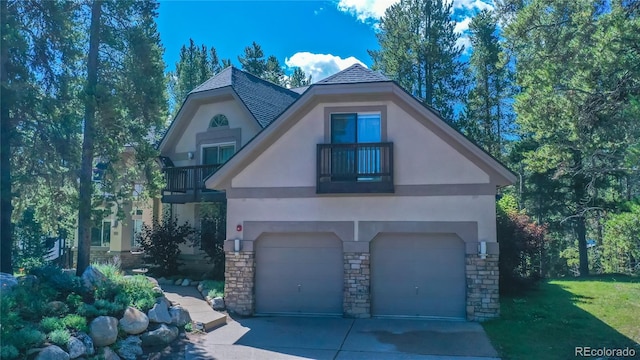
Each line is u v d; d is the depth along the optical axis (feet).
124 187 46.68
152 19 45.78
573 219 94.53
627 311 42.60
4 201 40.50
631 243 33.30
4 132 40.32
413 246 43.06
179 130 68.80
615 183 83.92
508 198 62.18
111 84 43.68
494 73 104.37
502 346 32.83
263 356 31.48
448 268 42.27
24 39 38.86
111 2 43.47
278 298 44.98
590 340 33.55
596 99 37.29
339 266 44.39
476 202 41.47
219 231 56.54
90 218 42.50
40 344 25.79
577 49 36.73
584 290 55.47
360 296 42.91
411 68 107.04
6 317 26.32
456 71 106.73
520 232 51.88
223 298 45.42
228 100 65.05
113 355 29.32
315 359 30.86
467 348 32.68
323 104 44.70
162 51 46.80
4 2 38.22
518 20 42.19
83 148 42.65
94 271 36.60
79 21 45.01
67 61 43.39
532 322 39.17
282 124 44.78
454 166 42.04
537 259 75.72
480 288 40.83
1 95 38.81
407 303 42.70
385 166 42.63
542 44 41.60
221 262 56.54
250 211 45.47
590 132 38.70
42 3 41.37
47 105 41.16
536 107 38.99
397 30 106.63
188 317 38.09
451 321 40.98
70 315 29.63
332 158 43.47
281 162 45.21
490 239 40.91
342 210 43.80
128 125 45.47
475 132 100.78
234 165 45.37
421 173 42.57
